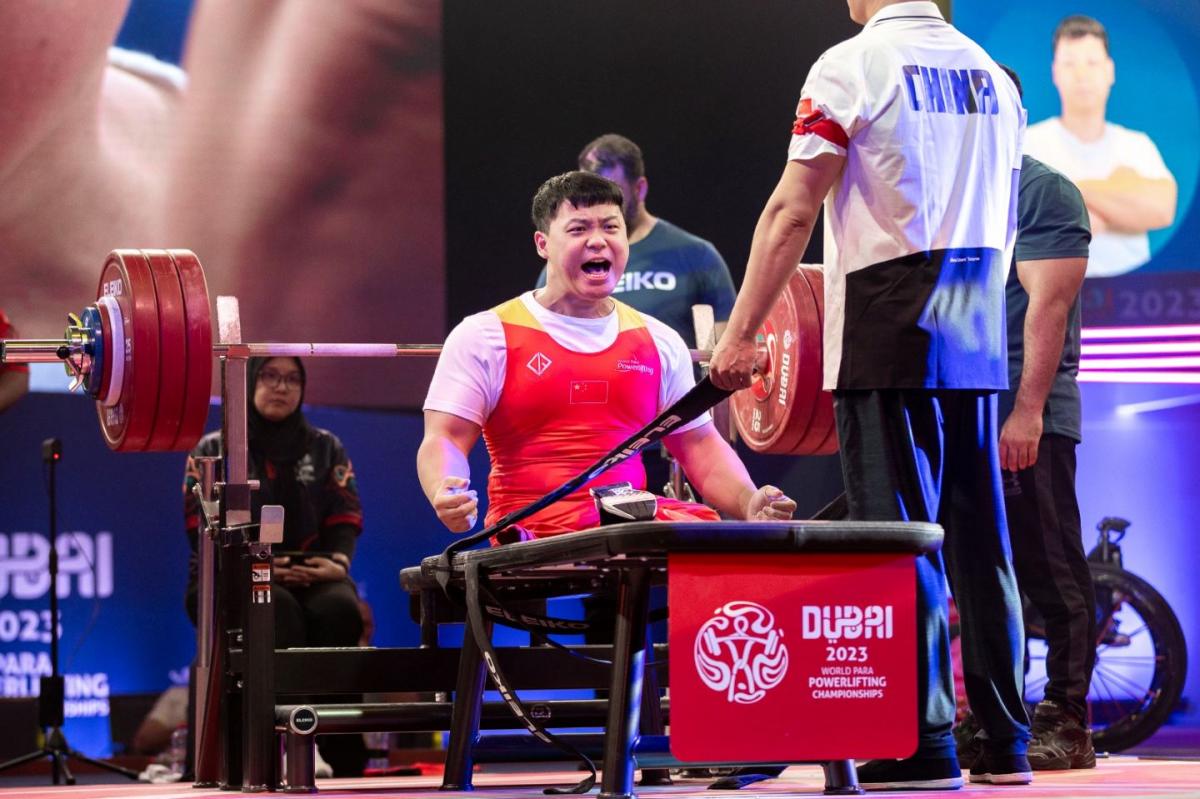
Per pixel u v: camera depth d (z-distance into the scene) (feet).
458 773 15.78
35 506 38.04
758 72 38.93
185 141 38.01
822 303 19.57
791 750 11.35
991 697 14.92
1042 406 19.12
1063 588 21.35
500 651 18.24
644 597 11.71
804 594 11.46
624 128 39.14
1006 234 14.97
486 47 38.96
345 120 38.58
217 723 20.10
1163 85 35.94
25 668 37.60
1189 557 36.55
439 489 16.20
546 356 17.37
